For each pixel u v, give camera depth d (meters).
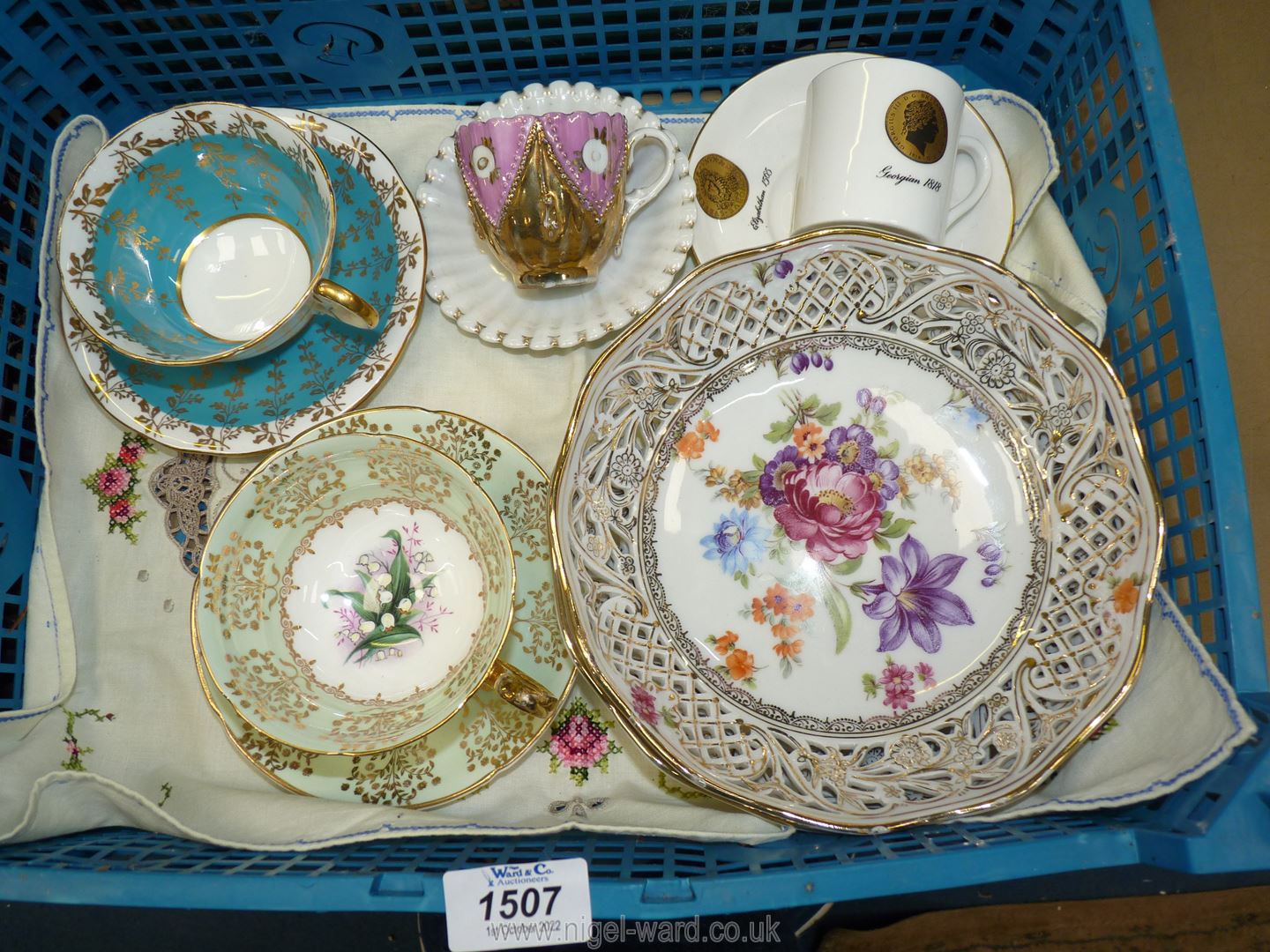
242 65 0.73
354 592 0.64
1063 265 0.65
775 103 0.70
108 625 0.67
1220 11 0.91
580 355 0.68
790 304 0.63
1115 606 0.58
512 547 0.61
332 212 0.61
